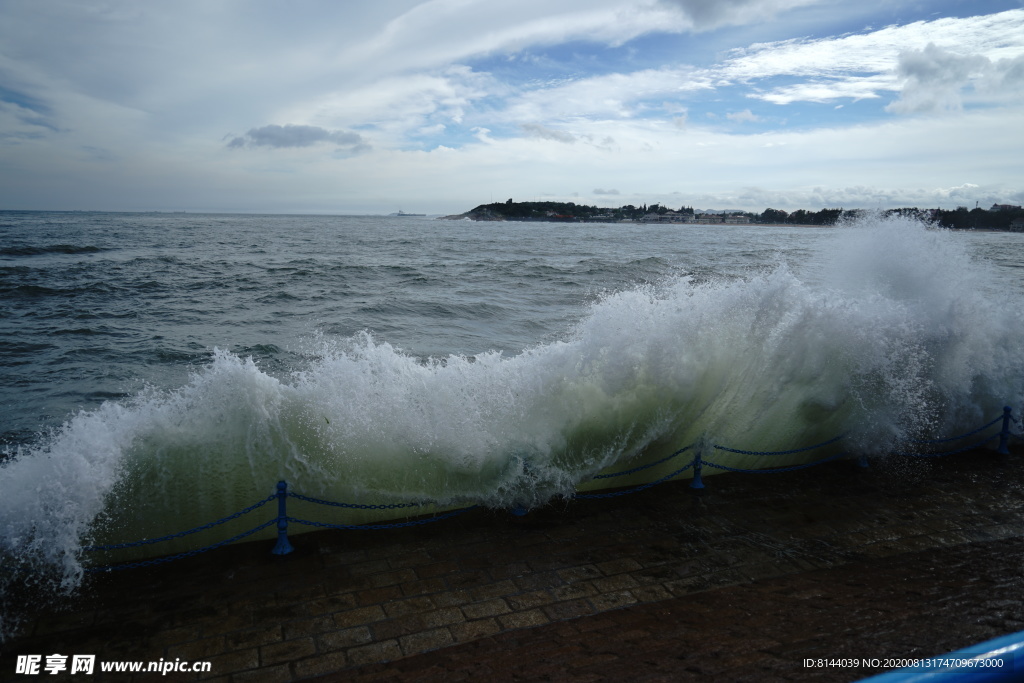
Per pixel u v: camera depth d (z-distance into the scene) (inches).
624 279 1067.9
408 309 747.4
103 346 536.4
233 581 166.7
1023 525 206.7
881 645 128.6
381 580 168.4
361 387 218.1
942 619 143.6
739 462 254.1
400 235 3245.6
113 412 198.7
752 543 192.1
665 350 236.5
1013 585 165.5
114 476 183.2
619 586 166.7
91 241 1844.2
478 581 168.7
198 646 139.9
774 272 271.9
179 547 182.7
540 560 180.1
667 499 223.8
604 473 231.9
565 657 133.5
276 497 178.5
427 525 201.3
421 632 145.9
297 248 1899.6
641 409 232.8
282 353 525.3
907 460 266.4
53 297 783.1
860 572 173.9
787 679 113.7
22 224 3191.4
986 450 279.0
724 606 155.2
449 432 212.5
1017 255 1497.3
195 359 502.9
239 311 725.9
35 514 169.3
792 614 148.9
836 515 212.5
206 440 197.5
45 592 159.6
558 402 226.5
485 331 627.8
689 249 1967.3
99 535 176.1
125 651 137.9
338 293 880.9
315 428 205.6
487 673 128.5
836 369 254.5
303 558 178.9
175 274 1055.6
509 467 214.7
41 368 463.5
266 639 142.6
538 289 943.7
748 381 245.8
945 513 215.2
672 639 138.9
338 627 147.4
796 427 256.1
